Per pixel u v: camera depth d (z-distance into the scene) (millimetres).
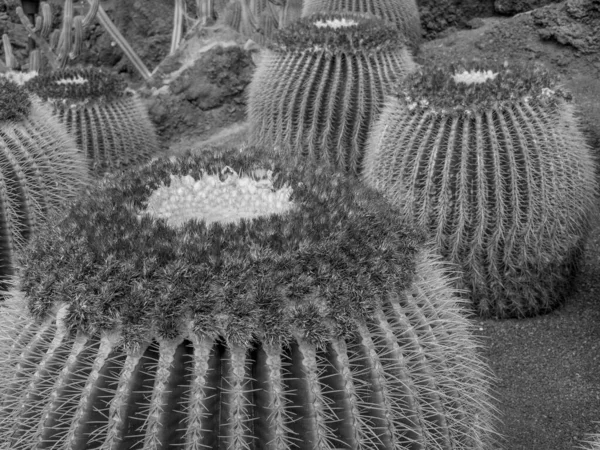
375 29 5434
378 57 5344
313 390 2021
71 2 7590
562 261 4266
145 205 2471
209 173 2721
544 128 4059
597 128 5957
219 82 7285
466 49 7578
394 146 4277
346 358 2080
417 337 2227
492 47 7434
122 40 8117
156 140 6703
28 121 4223
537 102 4094
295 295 2078
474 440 2477
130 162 6113
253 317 2014
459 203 4109
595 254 4918
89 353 2057
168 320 1998
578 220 4289
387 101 4996
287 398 2027
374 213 2408
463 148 4039
